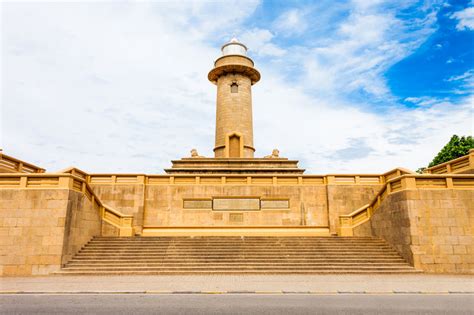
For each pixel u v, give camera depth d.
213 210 28.88
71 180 18.59
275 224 28.69
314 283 14.07
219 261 18.38
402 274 16.95
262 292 12.17
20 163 25.17
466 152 37.75
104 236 22.19
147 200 28.98
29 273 16.98
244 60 40.91
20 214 17.70
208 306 9.93
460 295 11.72
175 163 35.38
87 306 9.92
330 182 29.22
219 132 39.69
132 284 13.79
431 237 18.08
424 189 18.72
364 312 9.26
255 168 33.56
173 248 20.20
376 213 22.52
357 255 19.27
